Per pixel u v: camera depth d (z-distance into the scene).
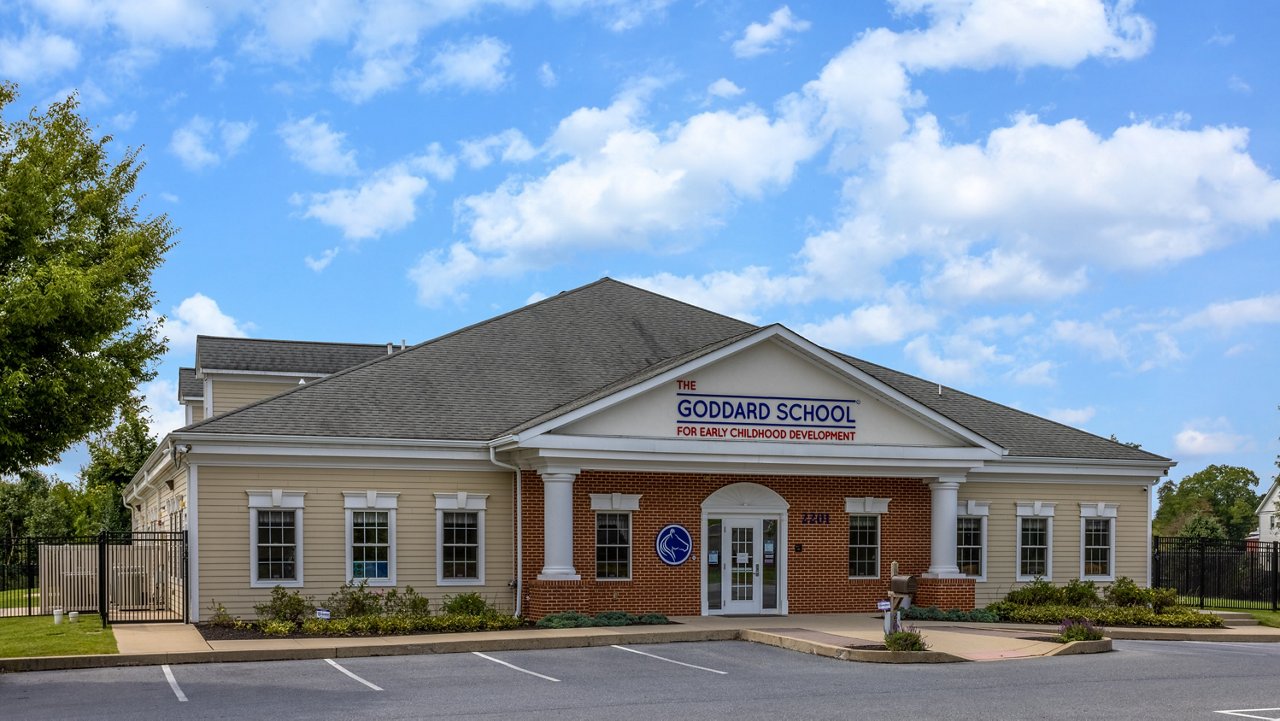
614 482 27.05
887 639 20.95
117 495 54.03
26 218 20.75
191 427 24.70
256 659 20.17
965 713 15.31
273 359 34.41
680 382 26.97
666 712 15.27
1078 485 31.94
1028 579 31.16
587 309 32.97
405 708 15.48
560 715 15.02
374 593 25.50
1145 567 32.47
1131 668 20.05
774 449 26.95
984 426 32.62
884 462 27.91
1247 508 86.31
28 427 19.56
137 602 28.38
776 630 23.81
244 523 24.78
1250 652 23.36
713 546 27.86
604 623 25.08
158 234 33.59
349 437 25.33
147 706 15.58
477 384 28.61
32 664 18.94
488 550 26.52
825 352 27.84
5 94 25.97
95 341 20.12
